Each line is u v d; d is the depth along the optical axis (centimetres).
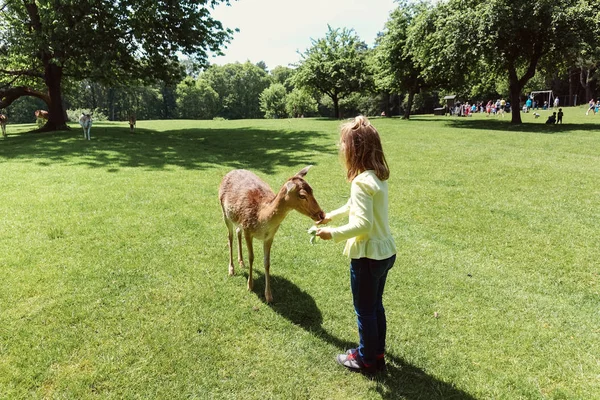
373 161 273
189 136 1947
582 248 564
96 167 1023
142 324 367
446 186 908
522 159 1210
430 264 516
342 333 367
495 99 5959
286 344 348
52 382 294
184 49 2098
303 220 681
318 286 452
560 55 2316
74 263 475
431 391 298
